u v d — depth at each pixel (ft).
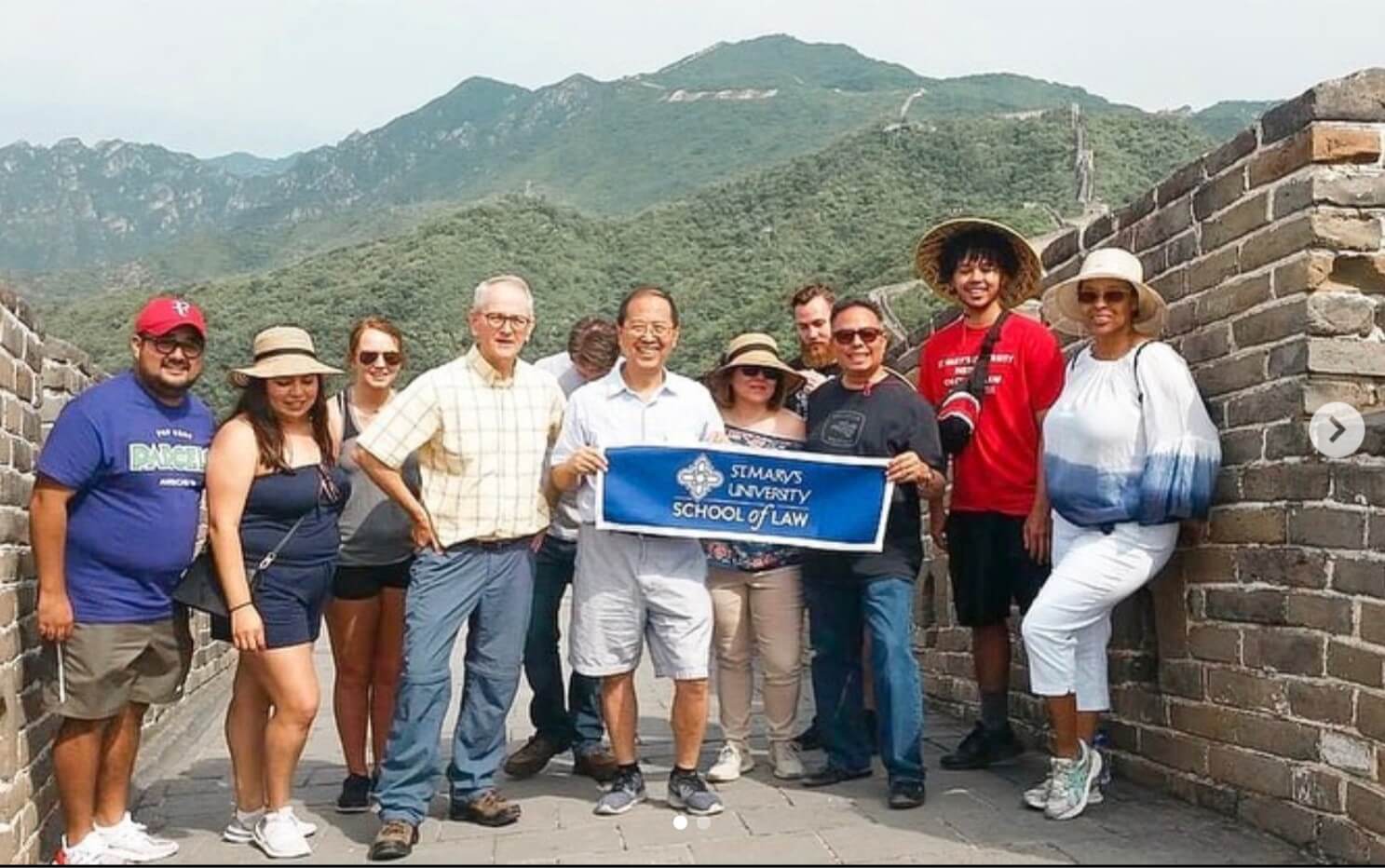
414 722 17.74
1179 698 19.21
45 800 19.01
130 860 17.66
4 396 17.33
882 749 19.34
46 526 16.81
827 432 19.89
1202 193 19.15
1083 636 18.61
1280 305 17.20
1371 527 15.48
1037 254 21.04
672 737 25.86
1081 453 18.28
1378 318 16.76
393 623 20.43
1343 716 15.88
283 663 17.84
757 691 30.71
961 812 18.80
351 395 20.52
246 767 18.79
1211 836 17.28
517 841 17.97
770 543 19.35
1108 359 18.71
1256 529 17.48
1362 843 15.52
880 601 19.38
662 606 18.97
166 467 17.40
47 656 17.88
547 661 22.02
